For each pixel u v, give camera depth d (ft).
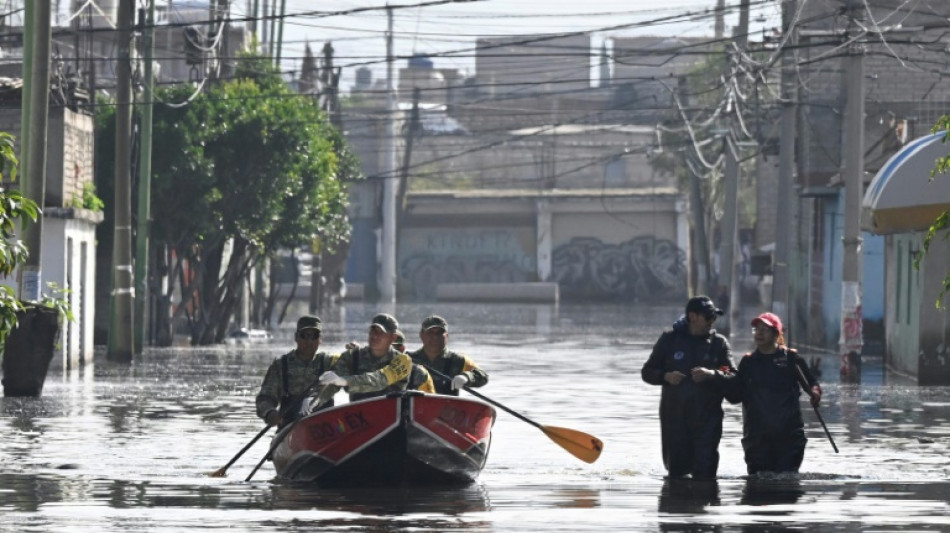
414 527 120.16
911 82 432.66
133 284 396.57
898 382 318.24
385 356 154.51
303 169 470.39
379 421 149.48
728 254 545.44
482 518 125.39
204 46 463.01
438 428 151.02
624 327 592.19
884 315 400.67
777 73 510.58
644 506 133.49
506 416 235.61
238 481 155.33
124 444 192.95
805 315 495.41
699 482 152.97
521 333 540.93
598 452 162.30
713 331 156.46
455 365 158.92
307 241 488.44
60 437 201.36
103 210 439.63
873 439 201.67
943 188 292.40
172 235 451.53
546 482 154.81
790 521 123.75
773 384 156.97
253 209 455.22
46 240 339.98
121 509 131.23
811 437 204.54
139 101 408.87
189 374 330.13
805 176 445.37
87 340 367.86
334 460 150.61
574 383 305.94
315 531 117.60
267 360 382.83
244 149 452.76
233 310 540.52
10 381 268.62
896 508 131.95
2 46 437.58
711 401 155.12
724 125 627.87
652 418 232.94
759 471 157.79
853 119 319.27
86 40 479.82
